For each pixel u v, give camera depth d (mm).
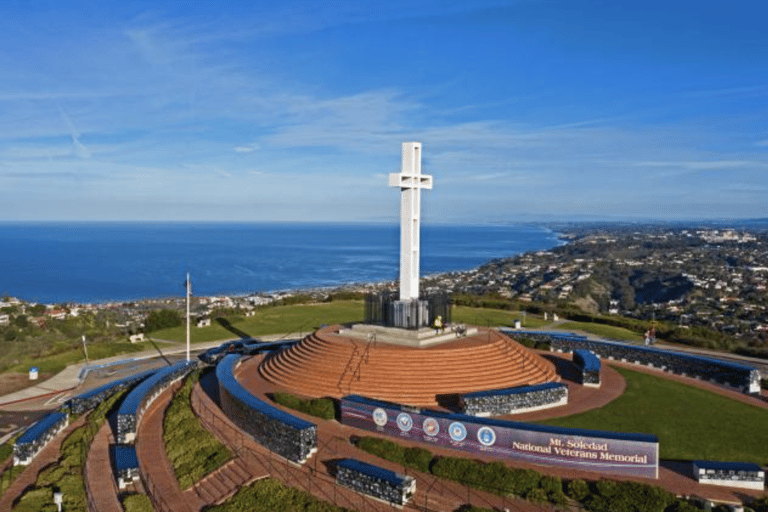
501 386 38438
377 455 30188
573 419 34719
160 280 190000
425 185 45438
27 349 64188
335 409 35469
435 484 27203
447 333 44031
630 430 33156
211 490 28594
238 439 33156
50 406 46000
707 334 66875
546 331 62688
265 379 43219
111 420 39531
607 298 129500
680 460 29281
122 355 62406
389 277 193750
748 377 40906
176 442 34156
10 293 160000
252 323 77750
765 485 26562
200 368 49625
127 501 27688
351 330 45750
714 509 24078
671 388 41656
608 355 51156
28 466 33781
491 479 26703
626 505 24219
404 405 35000
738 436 32469
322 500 26281
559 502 25094
